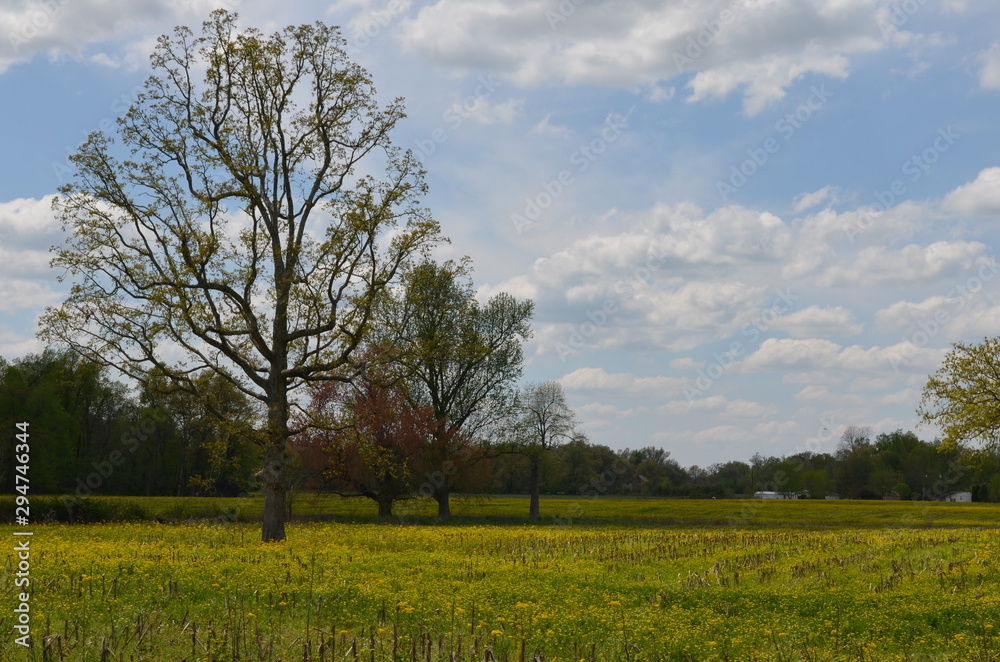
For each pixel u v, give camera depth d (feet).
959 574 61.57
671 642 40.32
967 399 140.36
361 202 95.30
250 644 39.09
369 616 46.47
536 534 117.19
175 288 89.45
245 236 97.91
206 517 157.79
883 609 48.39
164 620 43.83
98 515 143.95
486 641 40.24
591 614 45.47
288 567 63.62
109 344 93.50
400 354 101.91
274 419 97.19
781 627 44.70
